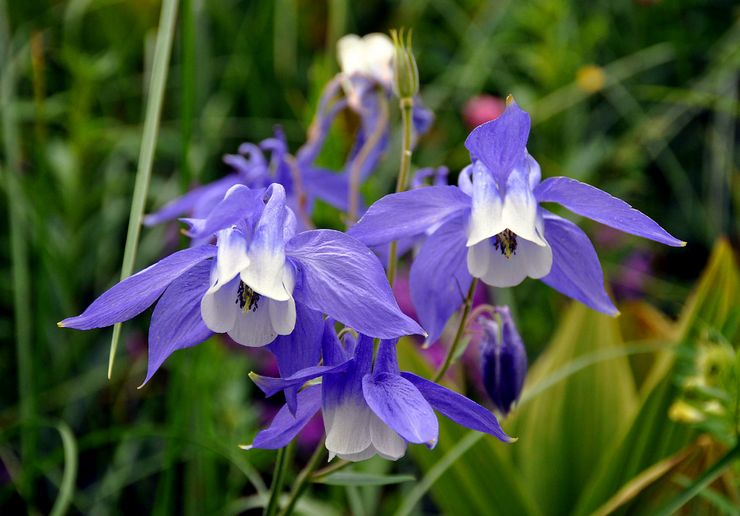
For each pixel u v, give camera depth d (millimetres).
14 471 566
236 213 348
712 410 449
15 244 544
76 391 600
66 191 637
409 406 346
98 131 645
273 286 347
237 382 548
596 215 371
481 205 369
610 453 482
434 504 585
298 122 748
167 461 472
